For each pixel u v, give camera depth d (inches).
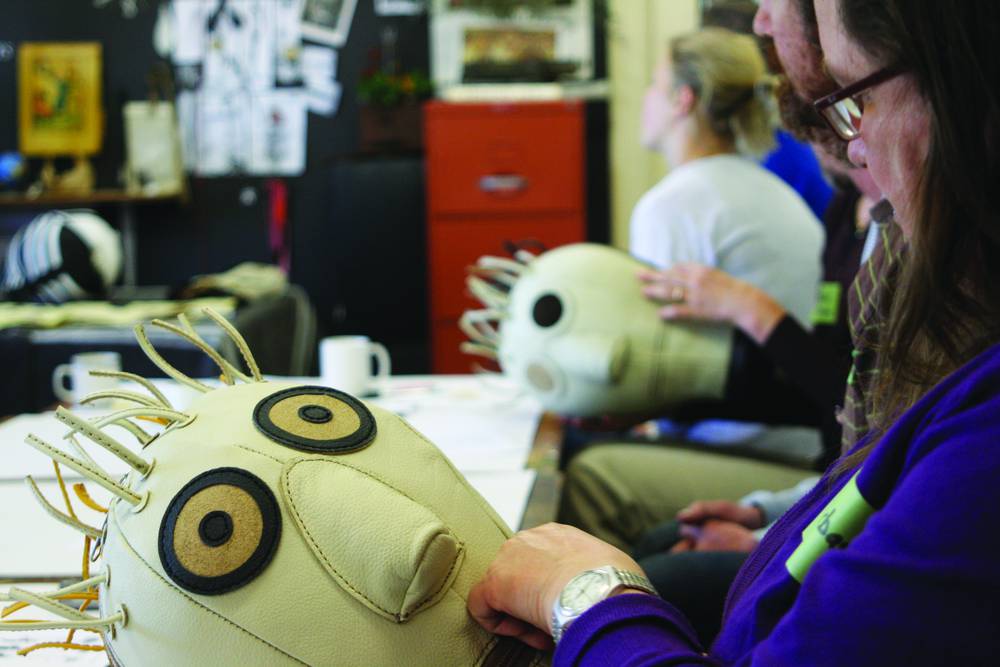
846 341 63.1
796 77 29.8
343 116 165.9
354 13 163.3
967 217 19.9
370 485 25.9
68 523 27.0
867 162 22.8
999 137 19.1
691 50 81.0
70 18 164.1
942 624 18.4
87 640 33.9
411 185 150.9
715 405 72.9
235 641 24.5
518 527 45.6
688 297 68.2
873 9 20.4
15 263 104.7
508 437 65.3
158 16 163.8
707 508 58.5
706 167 80.1
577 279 69.7
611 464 71.3
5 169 156.8
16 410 88.0
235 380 30.9
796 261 79.0
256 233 168.1
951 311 20.6
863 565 19.4
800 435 75.4
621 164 164.2
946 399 20.2
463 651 26.2
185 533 25.0
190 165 166.7
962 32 19.0
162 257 168.6
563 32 161.5
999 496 18.3
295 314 105.4
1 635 34.6
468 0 159.5
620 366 67.9
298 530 25.1
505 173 148.9
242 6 163.8
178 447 26.7
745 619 23.8
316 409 28.2
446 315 151.4
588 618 24.4
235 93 165.5
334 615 24.8
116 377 29.2
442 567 25.2
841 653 19.3
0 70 165.0
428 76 163.5
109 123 165.8
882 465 21.4
